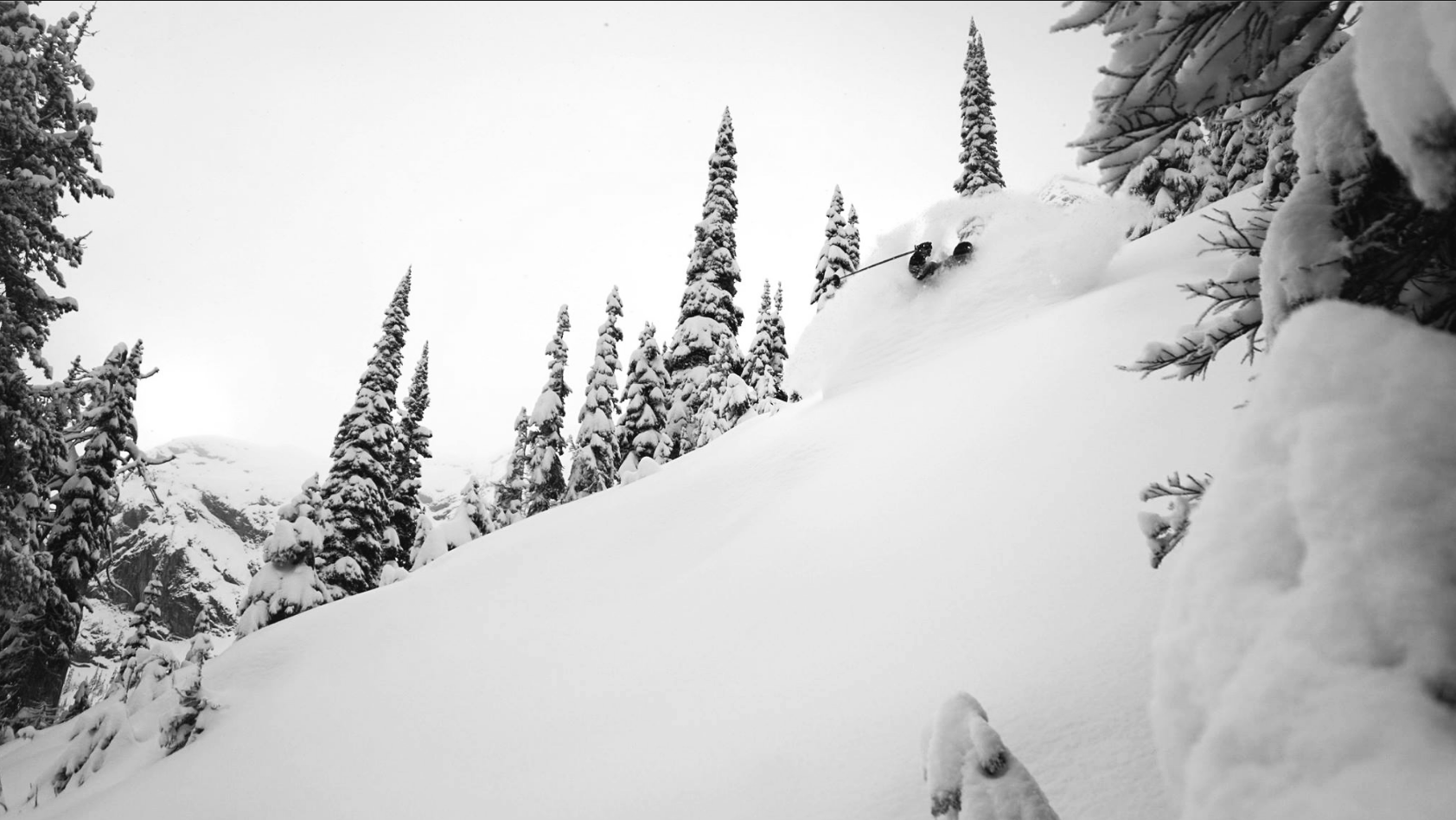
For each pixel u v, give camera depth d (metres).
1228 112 2.02
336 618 14.28
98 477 24.81
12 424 14.04
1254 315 2.47
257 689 12.84
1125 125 1.81
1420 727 0.88
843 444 12.05
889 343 14.66
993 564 6.45
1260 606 1.12
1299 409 1.21
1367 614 0.98
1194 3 1.53
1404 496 1.01
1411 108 1.09
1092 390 8.41
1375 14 1.14
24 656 21.09
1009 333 12.31
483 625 11.82
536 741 8.11
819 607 7.71
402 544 37.34
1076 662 4.56
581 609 11.10
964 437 9.37
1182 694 1.21
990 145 28.45
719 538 11.38
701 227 35.97
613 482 34.94
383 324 32.78
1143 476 6.36
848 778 4.74
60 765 13.05
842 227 30.77
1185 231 12.19
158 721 13.07
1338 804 0.87
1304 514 1.11
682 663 8.22
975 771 2.27
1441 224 1.56
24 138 14.89
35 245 14.67
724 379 31.19
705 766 5.90
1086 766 3.69
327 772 9.21
